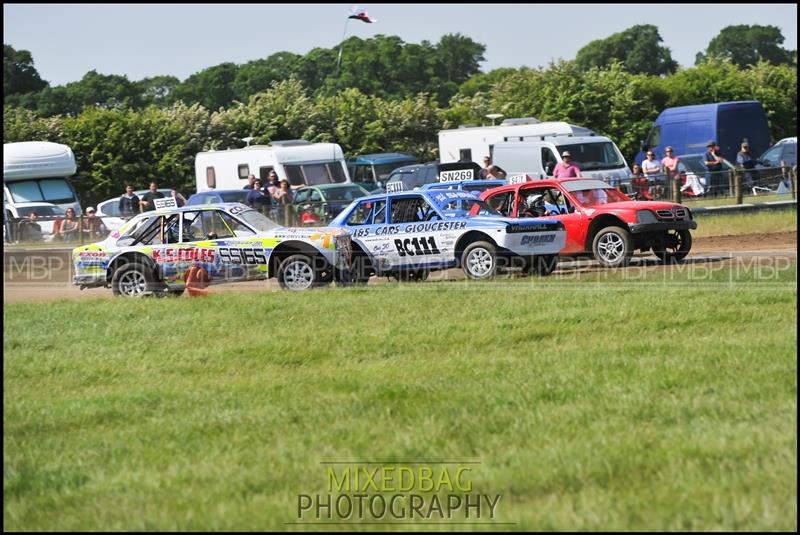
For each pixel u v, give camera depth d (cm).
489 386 3162
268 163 11306
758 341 3541
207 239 5647
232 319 4591
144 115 16262
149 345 4191
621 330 3981
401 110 16962
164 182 15588
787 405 2720
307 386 3341
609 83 16825
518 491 2269
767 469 2241
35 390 3566
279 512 2222
